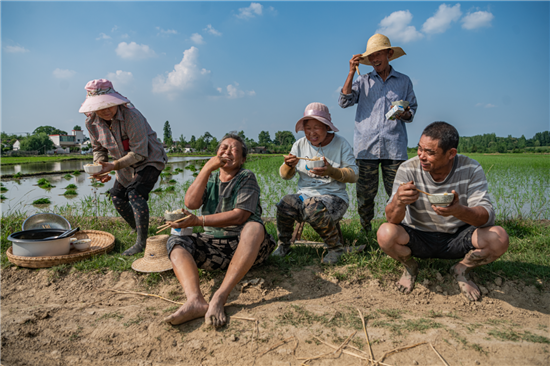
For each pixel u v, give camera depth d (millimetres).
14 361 2053
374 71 4340
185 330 2336
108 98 3584
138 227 3865
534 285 3006
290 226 3635
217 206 3006
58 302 2859
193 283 2514
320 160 3314
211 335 2273
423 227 2932
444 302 2812
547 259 3527
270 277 3195
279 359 2061
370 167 4328
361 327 2350
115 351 2162
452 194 2322
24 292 3039
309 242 4188
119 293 3006
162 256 3324
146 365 2051
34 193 10102
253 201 2818
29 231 3639
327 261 3502
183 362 2072
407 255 2863
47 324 2443
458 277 2883
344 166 3609
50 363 2062
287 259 3572
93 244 4055
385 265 3301
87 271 3346
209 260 2926
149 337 2273
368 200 4426
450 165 2727
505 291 2924
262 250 2998
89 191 10625
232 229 2953
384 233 2795
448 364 1991
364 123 4332
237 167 2904
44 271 3309
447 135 2406
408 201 2479
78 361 2084
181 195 9258
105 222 5105
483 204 2631
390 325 2354
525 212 6680
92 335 2312
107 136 3818
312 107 3473
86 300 2887
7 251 3498
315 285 3102
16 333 2309
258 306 2674
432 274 3111
